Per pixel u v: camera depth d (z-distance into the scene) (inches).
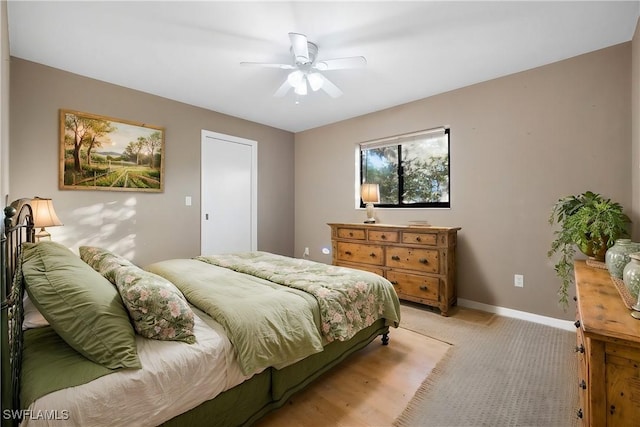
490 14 76.9
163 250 134.3
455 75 111.7
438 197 135.8
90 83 113.3
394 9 75.0
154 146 130.6
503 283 113.0
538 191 104.8
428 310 119.1
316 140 182.9
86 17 77.7
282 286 73.2
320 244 181.3
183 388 43.2
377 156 157.2
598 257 79.7
